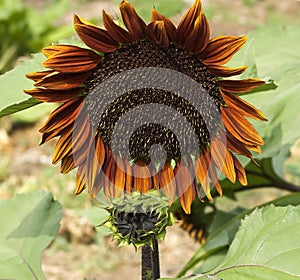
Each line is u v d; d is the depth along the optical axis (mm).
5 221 827
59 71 655
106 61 668
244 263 705
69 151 681
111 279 1586
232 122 676
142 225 672
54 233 821
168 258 1663
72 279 1583
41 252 810
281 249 698
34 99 704
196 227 961
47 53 656
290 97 856
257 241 709
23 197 837
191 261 887
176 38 657
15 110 729
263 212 719
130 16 649
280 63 931
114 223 677
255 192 1811
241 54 792
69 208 1803
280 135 832
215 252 877
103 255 1677
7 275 792
